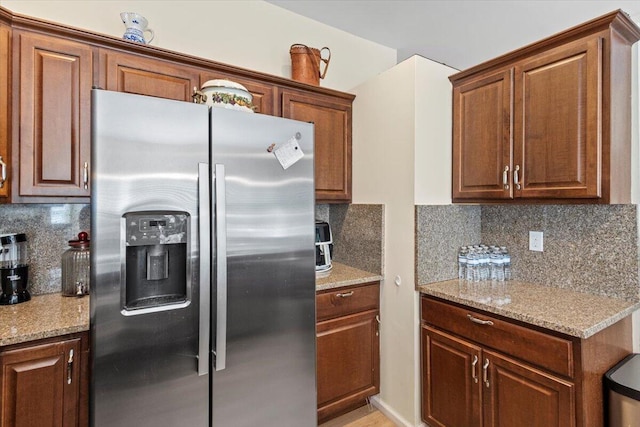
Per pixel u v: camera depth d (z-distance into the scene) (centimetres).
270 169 150
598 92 146
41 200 152
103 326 118
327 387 201
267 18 236
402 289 206
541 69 166
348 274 221
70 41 156
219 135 137
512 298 170
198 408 134
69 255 171
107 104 117
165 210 126
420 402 198
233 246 140
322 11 244
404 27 261
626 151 157
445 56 307
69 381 133
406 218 202
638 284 161
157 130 125
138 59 171
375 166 226
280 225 153
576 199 155
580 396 131
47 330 128
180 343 130
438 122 206
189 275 132
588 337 131
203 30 213
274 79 211
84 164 159
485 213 225
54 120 153
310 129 163
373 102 227
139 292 133
